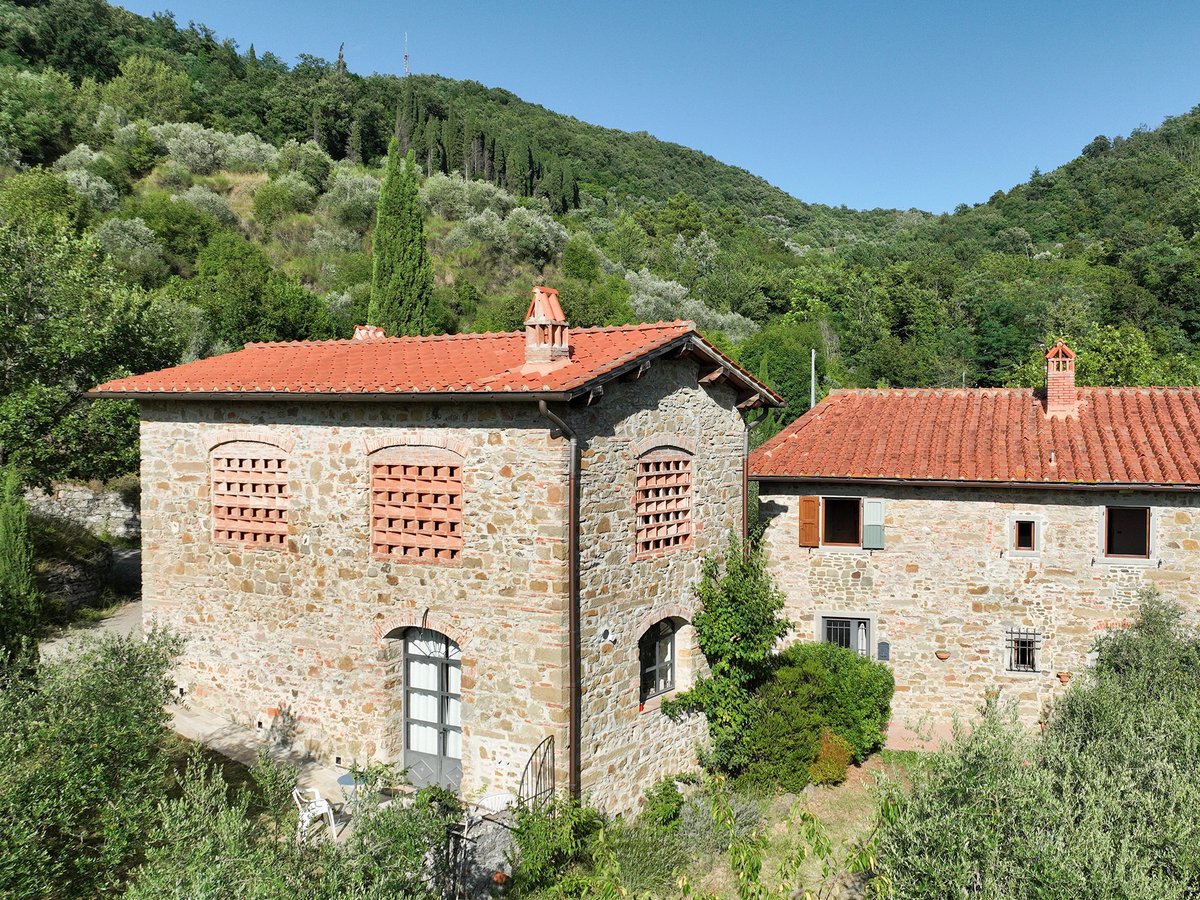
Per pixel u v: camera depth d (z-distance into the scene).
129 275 39.34
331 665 13.09
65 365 21.53
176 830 7.04
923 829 8.20
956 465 16.67
